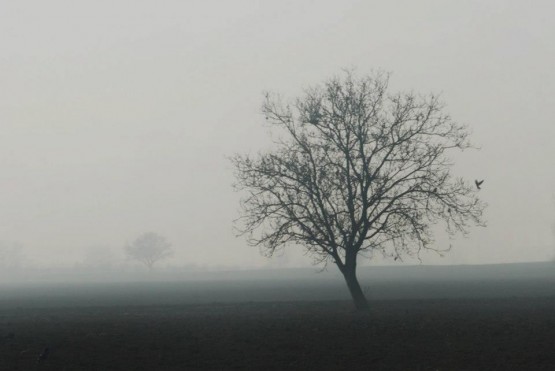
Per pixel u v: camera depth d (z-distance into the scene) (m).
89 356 28.91
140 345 32.50
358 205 52.56
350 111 52.44
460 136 51.84
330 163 52.03
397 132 52.25
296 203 51.78
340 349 29.66
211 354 28.94
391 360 26.19
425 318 44.00
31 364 26.81
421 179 51.28
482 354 27.09
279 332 37.22
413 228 50.53
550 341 30.64
